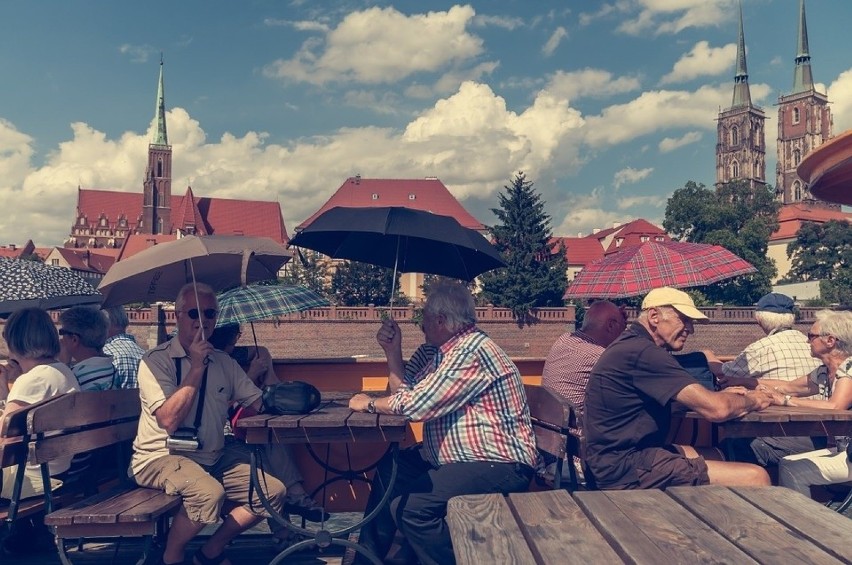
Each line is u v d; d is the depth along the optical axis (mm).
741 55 156875
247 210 133375
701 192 80938
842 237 89125
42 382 3965
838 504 4176
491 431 3457
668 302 3729
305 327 52344
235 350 5387
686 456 3676
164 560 3668
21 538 4328
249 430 3537
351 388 5988
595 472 3588
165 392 3783
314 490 5293
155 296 4906
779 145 161000
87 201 148500
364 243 5074
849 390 4098
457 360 3457
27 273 5219
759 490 2521
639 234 106312
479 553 1938
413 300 76375
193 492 3572
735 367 5586
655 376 3486
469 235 4430
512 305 56875
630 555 1854
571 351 4641
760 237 77812
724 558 1826
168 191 147375
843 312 4801
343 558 3791
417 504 3432
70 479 4258
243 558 4285
